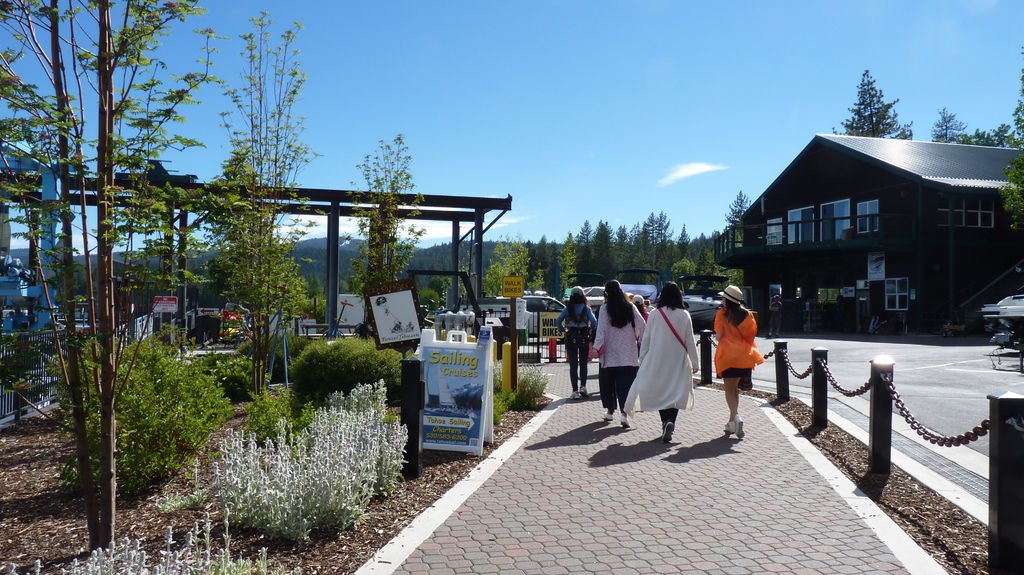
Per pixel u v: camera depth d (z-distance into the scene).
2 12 3.70
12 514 5.41
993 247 29.09
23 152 3.86
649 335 7.85
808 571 4.17
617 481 6.12
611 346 8.78
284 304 10.23
